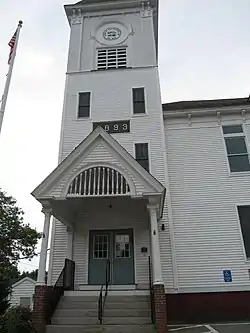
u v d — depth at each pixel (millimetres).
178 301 12789
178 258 13586
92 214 14500
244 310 12539
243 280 13078
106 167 11758
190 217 14383
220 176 15164
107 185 11461
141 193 11164
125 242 14062
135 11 20453
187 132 16359
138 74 17922
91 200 12883
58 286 11586
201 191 14898
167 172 15078
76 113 16953
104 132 12297
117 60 18656
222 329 10586
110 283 13344
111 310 10664
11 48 13750
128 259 13758
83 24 20344
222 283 13055
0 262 13516
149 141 15836
